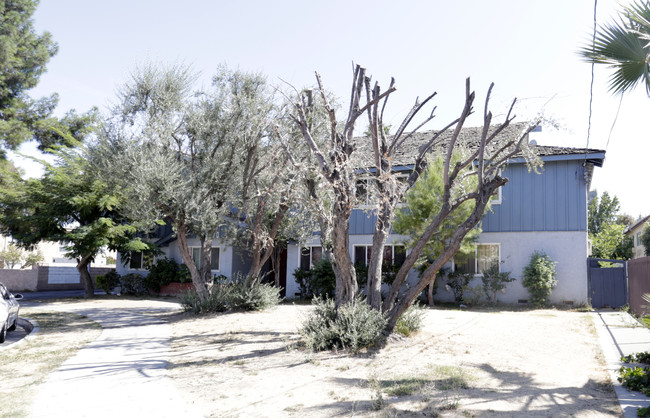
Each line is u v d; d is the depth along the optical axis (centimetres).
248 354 909
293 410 568
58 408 598
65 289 3155
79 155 2158
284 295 2209
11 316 1239
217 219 1455
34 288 2955
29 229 2228
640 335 1059
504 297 1728
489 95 891
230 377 743
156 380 735
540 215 1709
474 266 1775
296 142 1355
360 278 1855
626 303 1599
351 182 969
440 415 525
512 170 1759
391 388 642
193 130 1449
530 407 552
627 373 659
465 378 691
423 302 1798
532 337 1033
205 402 616
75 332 1233
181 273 2256
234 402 612
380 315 940
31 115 2697
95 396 650
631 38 799
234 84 1467
